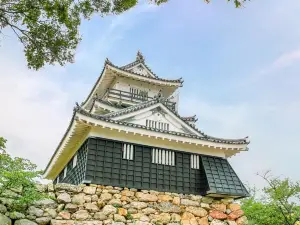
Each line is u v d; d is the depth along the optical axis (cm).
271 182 2673
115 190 1747
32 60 1267
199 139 2012
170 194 1870
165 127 2147
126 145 1892
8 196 1428
